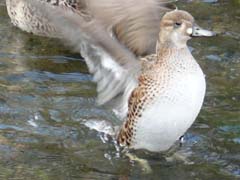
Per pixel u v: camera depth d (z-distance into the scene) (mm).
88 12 12125
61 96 14805
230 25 17938
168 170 12836
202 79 12242
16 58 16297
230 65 16219
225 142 13633
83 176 12516
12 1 17469
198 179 12609
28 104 14508
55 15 11508
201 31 12297
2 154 12969
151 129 12492
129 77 12672
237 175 12703
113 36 12367
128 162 12977
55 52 16562
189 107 12219
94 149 13266
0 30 17594
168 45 12273
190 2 18953
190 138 13703
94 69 12250
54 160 12898
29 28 17250
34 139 13469
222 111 14508
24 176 12383
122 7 12430
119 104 12953
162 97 12219
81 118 14125
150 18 12695
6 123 13883
